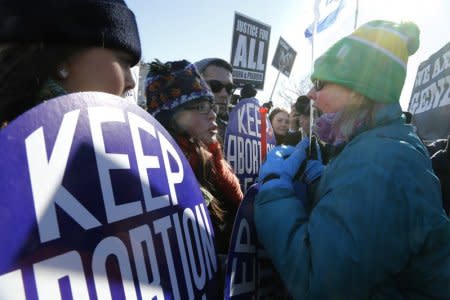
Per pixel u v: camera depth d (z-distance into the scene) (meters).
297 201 1.25
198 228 0.94
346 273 1.02
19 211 0.51
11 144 0.51
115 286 0.63
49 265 0.53
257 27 4.45
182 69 1.60
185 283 0.83
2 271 0.48
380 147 1.10
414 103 5.16
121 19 0.81
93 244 0.61
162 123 1.60
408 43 1.29
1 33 0.70
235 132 2.63
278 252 1.17
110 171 0.67
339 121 1.29
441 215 1.06
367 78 1.20
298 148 1.52
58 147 0.58
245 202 1.26
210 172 1.72
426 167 1.12
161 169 0.83
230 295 1.09
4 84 0.71
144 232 0.72
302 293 1.10
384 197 1.02
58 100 0.60
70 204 0.58
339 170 1.14
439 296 1.08
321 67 1.30
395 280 1.09
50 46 0.73
